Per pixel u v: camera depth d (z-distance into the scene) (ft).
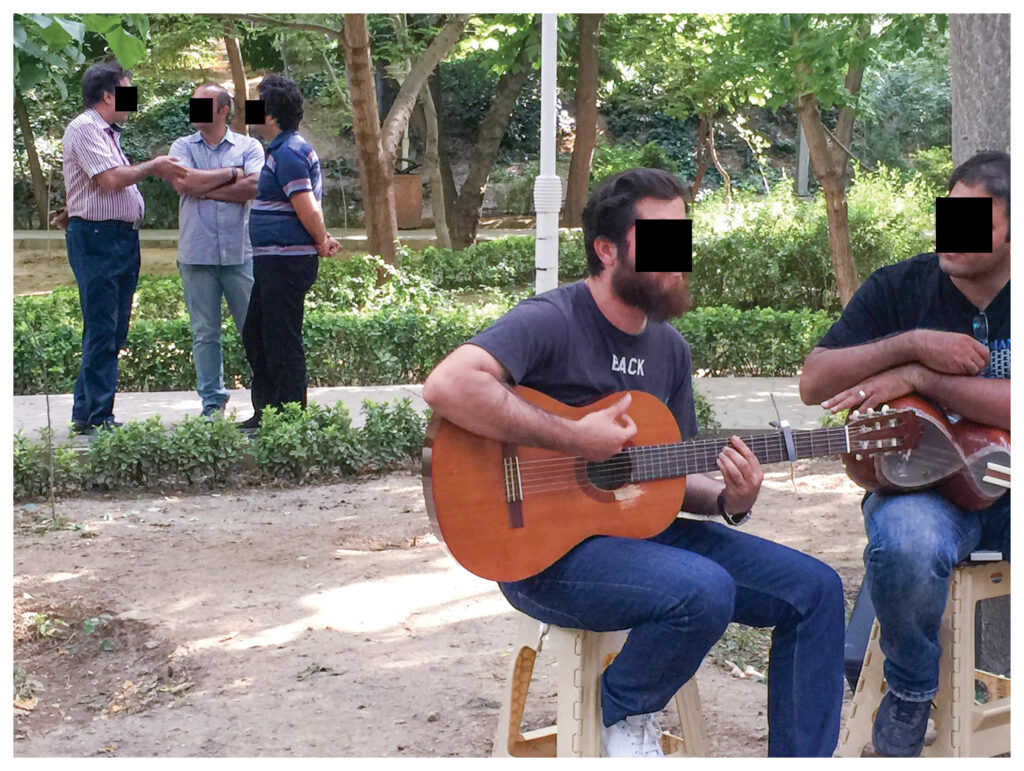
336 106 87.86
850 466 10.75
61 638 16.49
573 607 9.59
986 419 10.49
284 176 25.35
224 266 27.86
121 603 17.52
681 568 9.22
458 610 17.04
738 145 115.14
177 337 36.24
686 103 75.82
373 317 38.50
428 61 53.42
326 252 26.05
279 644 15.69
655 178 9.77
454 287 66.90
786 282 57.41
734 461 10.03
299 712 13.42
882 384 10.73
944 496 10.59
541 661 15.11
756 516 22.75
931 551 9.91
